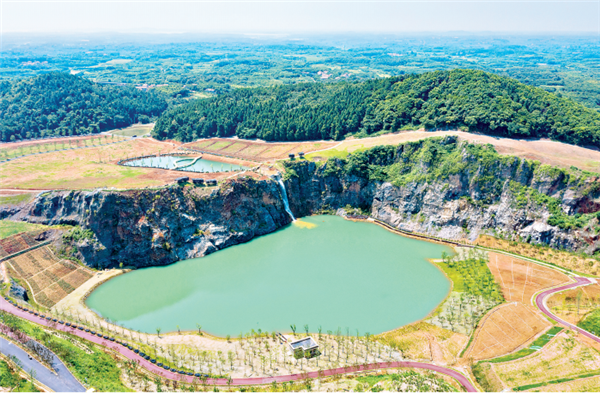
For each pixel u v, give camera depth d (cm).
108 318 15850
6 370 12094
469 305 16562
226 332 15300
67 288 17800
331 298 17262
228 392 12344
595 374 12744
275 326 15612
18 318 15012
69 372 12350
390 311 16450
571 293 16775
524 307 16200
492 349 14212
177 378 12912
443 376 13162
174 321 15900
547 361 13450
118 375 12712
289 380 12862
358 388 12231
